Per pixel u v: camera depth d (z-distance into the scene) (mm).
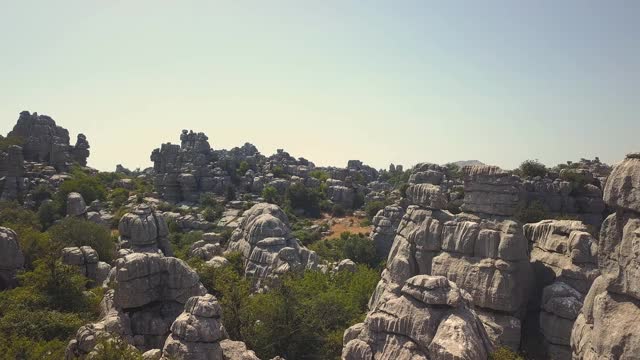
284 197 157000
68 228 77312
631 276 21594
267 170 183375
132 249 59469
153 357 33375
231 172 174500
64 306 49312
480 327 30875
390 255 52375
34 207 117125
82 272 63750
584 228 42469
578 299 38219
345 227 140375
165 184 155000
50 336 41750
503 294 40094
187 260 69375
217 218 132375
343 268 69500
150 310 42219
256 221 75062
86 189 127062
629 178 22109
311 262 71188
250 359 34562
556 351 37938
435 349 28359
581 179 95438
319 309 50875
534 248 45875
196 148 180500
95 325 37969
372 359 31734
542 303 40156
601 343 22469
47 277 50094
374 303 49938
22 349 35750
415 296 31469
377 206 144625
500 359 29547
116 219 116312
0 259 57000
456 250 44219
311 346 45031
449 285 31500
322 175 188125
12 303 46500
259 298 49750
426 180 85250
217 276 55531
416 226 49594
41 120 156250
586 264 40156
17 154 125188
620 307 22406
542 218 78562
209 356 33500
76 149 168250
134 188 166500
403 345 30703
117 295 41188
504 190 47969
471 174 50500
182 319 34125
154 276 42312
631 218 22234
